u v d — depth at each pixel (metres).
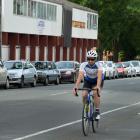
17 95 36.25
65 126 20.25
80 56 104.94
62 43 94.12
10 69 46.88
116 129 19.75
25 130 18.84
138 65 91.81
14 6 76.56
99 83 18.50
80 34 103.25
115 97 36.81
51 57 91.19
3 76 43.81
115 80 70.38
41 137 17.25
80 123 21.25
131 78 80.56
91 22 109.19
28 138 16.97
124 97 36.94
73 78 59.72
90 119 18.45
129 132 18.95
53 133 18.28
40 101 31.44
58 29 92.38
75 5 102.94
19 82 46.56
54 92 40.25
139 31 126.06
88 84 19.06
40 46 87.94
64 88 46.75
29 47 84.19
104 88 47.97
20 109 26.36
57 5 91.56
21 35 81.19
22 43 81.56
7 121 21.39
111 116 24.44
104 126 20.59
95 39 112.44
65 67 59.75
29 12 81.56
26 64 48.53
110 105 30.20
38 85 53.47
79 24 102.31
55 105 28.95
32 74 49.28
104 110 27.20
